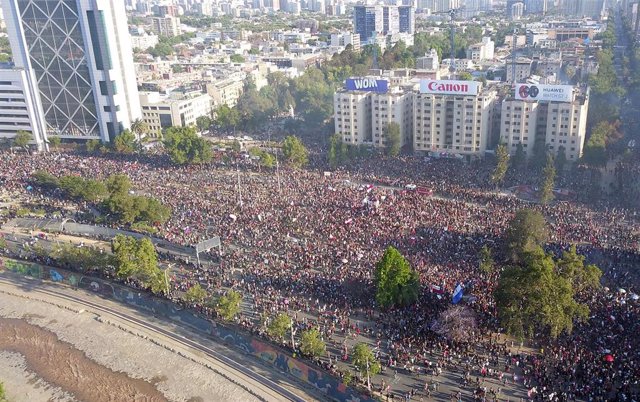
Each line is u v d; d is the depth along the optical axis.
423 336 121.56
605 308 125.12
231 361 123.00
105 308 145.88
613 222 174.00
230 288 144.75
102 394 116.44
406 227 170.38
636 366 107.50
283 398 111.19
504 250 151.75
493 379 109.50
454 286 136.00
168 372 121.75
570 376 107.44
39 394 117.38
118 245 147.50
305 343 115.12
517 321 113.69
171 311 139.12
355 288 139.12
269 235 170.12
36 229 187.12
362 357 108.06
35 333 137.75
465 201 196.75
